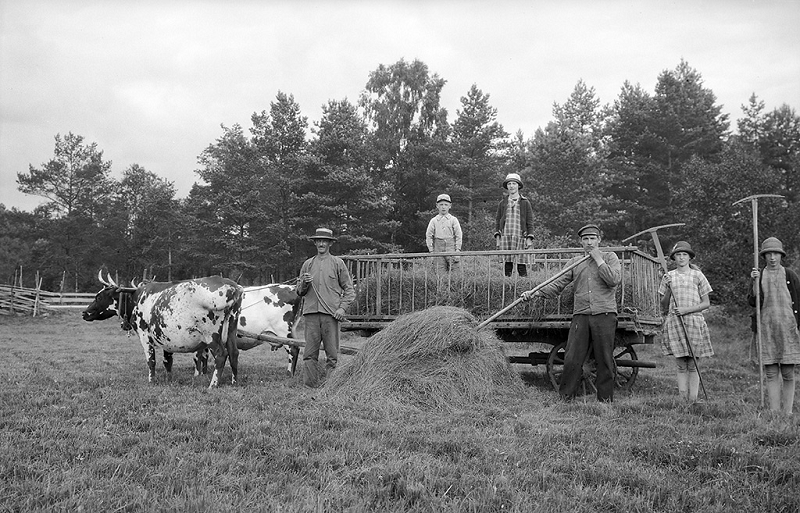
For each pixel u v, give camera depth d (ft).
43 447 16.12
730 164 63.87
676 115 124.47
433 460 15.29
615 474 14.37
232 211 122.11
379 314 29.04
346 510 11.87
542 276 27.78
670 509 12.47
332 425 18.97
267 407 21.75
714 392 28.45
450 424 19.39
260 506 11.98
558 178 118.83
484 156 128.26
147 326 28.53
